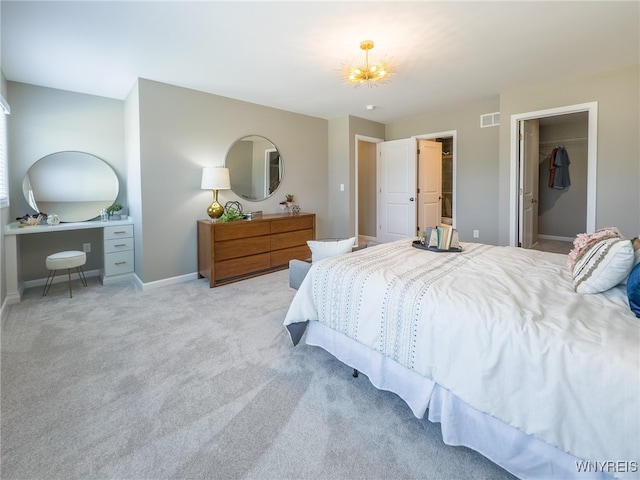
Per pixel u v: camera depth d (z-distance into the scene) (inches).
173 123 151.2
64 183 155.5
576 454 41.9
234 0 84.6
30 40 104.9
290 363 84.1
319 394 71.4
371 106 191.0
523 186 173.5
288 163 201.3
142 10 88.7
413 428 61.4
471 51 116.9
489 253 97.1
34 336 99.0
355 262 83.5
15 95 141.7
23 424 61.6
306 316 81.7
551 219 260.2
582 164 243.4
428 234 104.3
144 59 120.7
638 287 50.0
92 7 87.0
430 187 230.8
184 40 106.1
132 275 160.1
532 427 45.1
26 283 148.8
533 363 45.4
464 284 66.1
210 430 60.6
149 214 146.3
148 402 68.5
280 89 157.4
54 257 133.0
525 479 47.8
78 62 122.6
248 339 97.6
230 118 171.8
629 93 135.5
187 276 160.7
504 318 50.9
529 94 160.1
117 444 57.1
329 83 148.8
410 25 98.3
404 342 61.6
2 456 54.2
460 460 54.0
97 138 162.6
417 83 150.6
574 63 129.2
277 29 99.5
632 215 137.6
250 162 182.2
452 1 86.6
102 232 160.4
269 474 51.3
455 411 54.9
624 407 38.6
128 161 164.6
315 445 57.1
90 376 77.9
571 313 51.5
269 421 63.0
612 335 44.3
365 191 262.7
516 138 166.1
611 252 58.2
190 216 160.1
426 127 216.7
